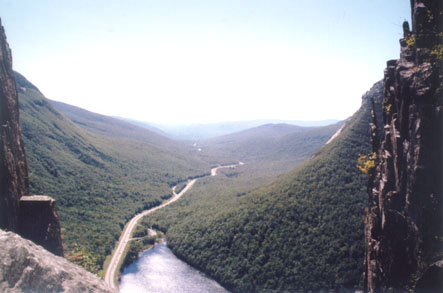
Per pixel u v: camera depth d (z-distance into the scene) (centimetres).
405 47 2233
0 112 2258
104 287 991
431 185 1700
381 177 2312
